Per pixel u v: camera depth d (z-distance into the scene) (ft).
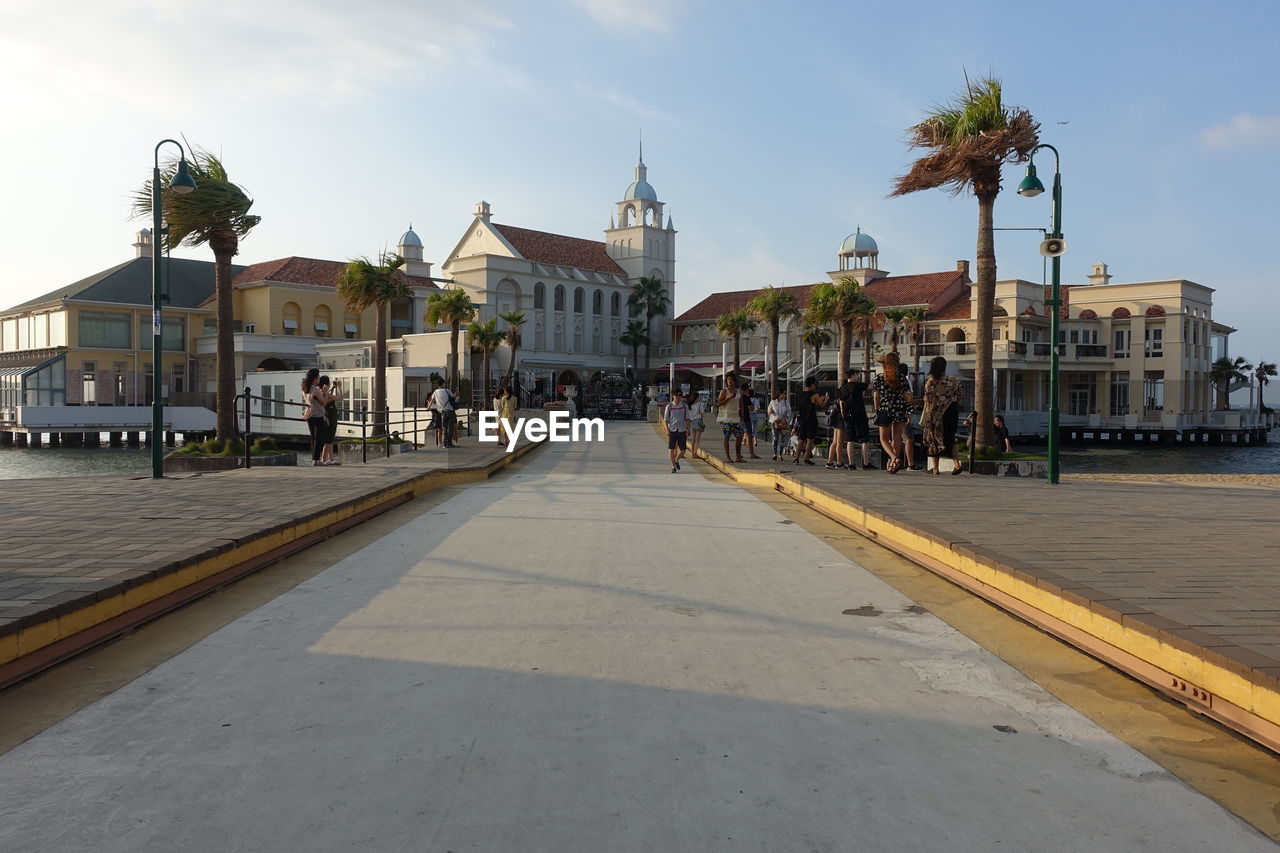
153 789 11.40
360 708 14.26
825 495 38.65
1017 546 24.14
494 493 46.91
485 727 13.44
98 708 14.32
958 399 50.65
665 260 335.26
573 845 10.01
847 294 148.97
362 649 17.57
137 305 212.43
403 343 185.16
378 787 11.44
